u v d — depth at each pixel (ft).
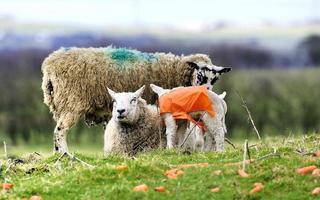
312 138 50.14
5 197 36.83
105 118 58.65
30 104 161.07
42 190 37.27
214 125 47.47
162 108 47.83
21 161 47.01
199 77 59.77
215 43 302.25
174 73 59.11
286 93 163.22
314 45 268.62
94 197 35.65
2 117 157.48
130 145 49.60
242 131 145.07
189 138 48.57
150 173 38.29
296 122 156.46
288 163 37.96
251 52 246.06
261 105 156.66
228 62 238.48
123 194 35.47
